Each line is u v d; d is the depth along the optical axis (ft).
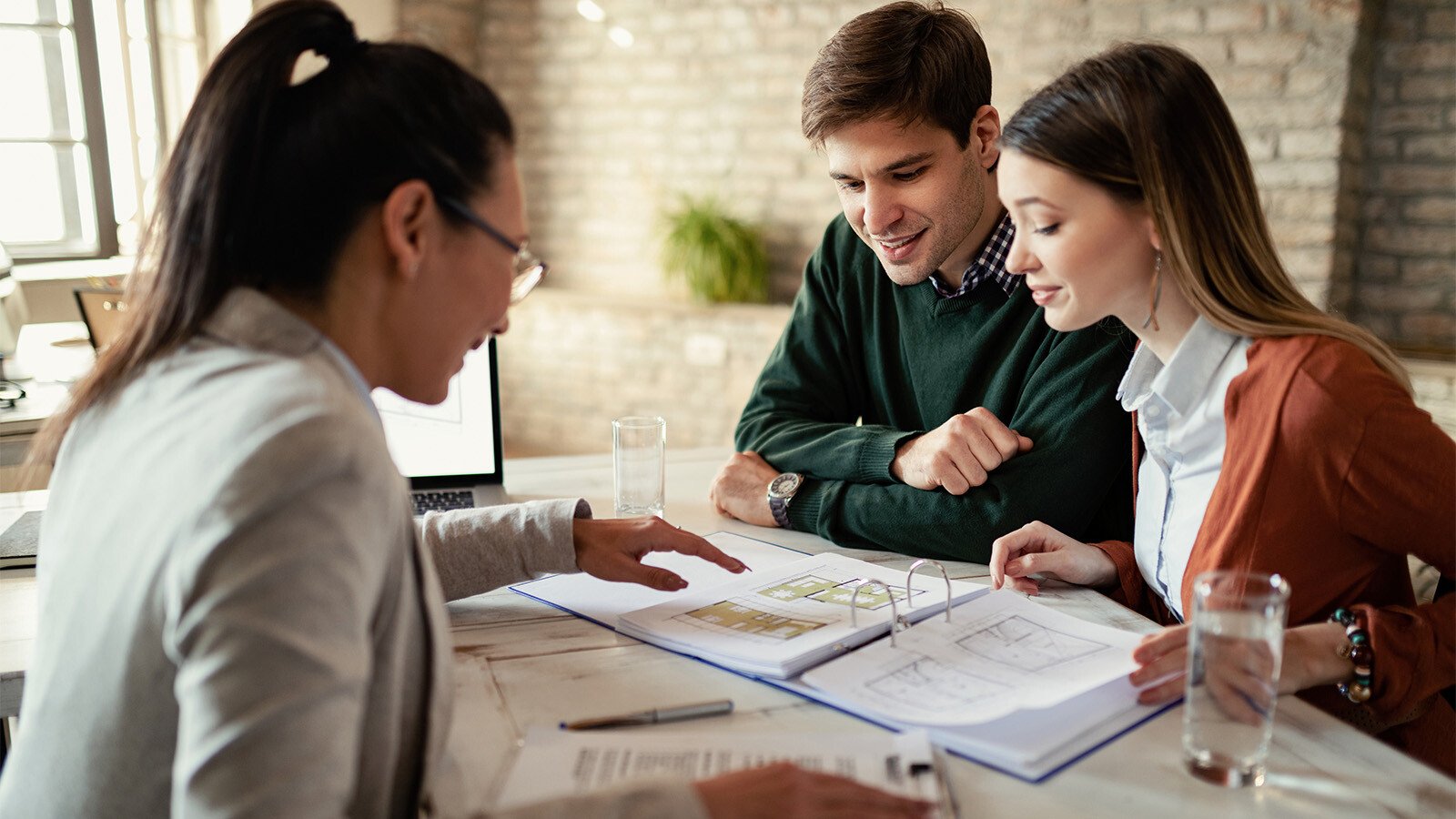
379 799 2.31
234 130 2.42
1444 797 2.60
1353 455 3.26
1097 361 4.57
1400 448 3.22
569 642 3.57
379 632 2.31
